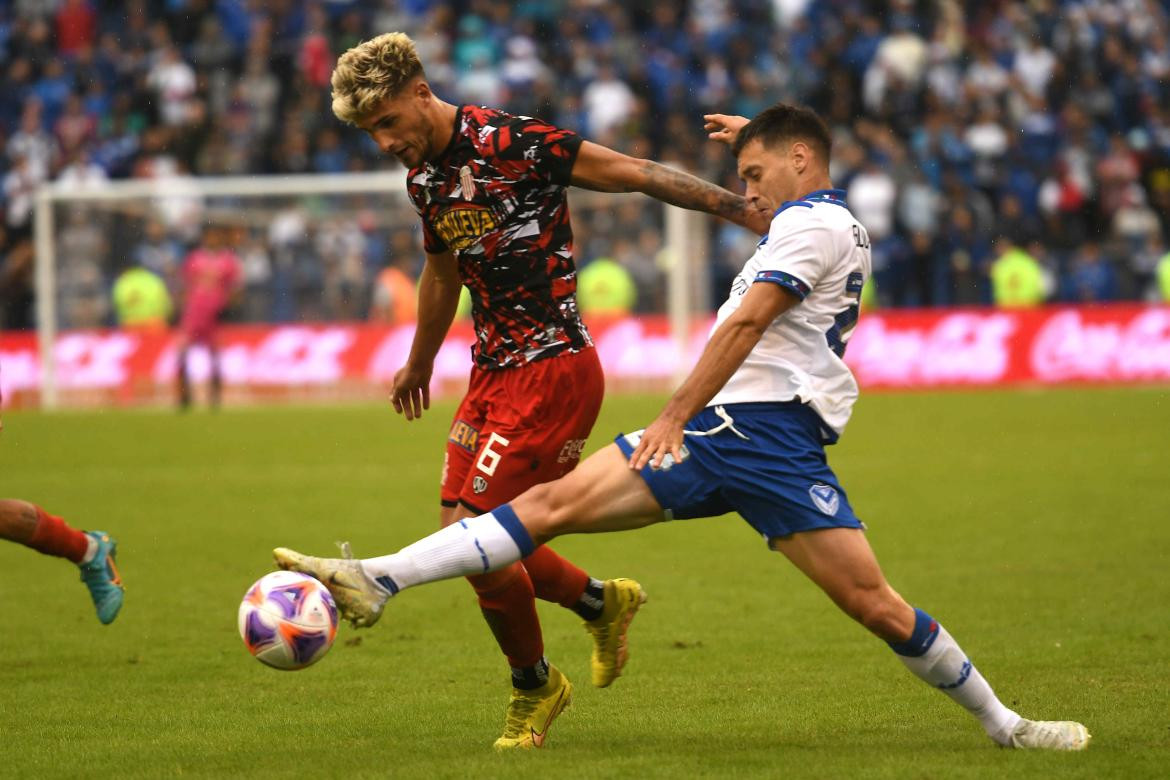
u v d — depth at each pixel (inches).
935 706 735.1
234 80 3688.5
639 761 621.6
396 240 2984.7
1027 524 1337.4
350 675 841.5
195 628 985.5
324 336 2960.1
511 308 672.4
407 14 3811.5
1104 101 3563.0
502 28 3779.5
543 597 721.0
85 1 3826.3
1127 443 1903.3
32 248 3218.5
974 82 3496.6
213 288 2723.9
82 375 2947.8
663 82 3622.0
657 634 941.2
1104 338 2819.9
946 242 3036.4
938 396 2694.4
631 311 2965.1
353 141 3558.1
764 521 612.1
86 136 3560.5
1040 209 3282.5
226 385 2960.1
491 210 660.7
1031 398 2588.6
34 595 1117.1
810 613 1001.5
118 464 1929.1
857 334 2945.4
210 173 3526.1
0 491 1680.6
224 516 1483.8
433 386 2893.7
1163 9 3826.3
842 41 3612.2
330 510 1517.0
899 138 3432.6
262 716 739.4
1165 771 589.3
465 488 685.3
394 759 639.1
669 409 594.6
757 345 617.3
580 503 612.4
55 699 782.5
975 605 1006.4
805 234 600.7
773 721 709.3
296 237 2982.3
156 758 650.2
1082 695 747.4
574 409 679.7
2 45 3821.4
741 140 640.4
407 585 601.9
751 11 3784.5
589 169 654.5
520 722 676.1
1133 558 1167.0
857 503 1485.0
